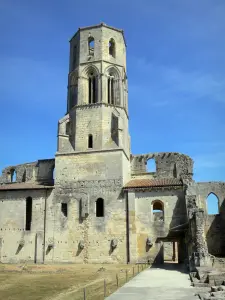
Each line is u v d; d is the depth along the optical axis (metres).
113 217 48.28
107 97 56.16
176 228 46.19
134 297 20.12
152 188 48.34
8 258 49.75
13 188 52.53
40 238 49.56
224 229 54.91
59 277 32.97
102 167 51.00
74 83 59.06
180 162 58.16
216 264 33.56
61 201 50.78
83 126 54.25
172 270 37.19
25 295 23.16
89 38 59.00
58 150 53.34
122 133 53.28
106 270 38.31
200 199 57.03
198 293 20.50
